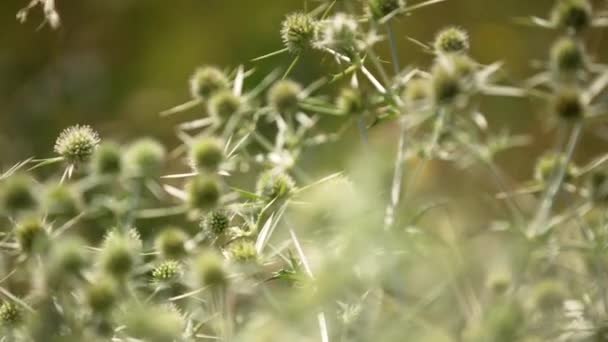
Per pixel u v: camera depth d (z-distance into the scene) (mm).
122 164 588
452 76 571
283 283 636
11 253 585
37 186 588
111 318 565
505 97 901
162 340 565
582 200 629
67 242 566
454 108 601
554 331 570
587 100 565
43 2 650
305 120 641
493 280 589
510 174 876
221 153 608
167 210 591
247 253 594
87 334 564
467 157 609
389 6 625
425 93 594
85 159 616
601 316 581
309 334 579
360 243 570
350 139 791
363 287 595
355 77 623
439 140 612
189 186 599
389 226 580
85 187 587
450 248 583
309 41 636
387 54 942
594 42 881
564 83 576
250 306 614
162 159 595
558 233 612
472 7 987
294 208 620
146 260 636
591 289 594
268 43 996
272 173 616
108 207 587
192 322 607
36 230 579
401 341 570
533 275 576
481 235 647
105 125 1006
